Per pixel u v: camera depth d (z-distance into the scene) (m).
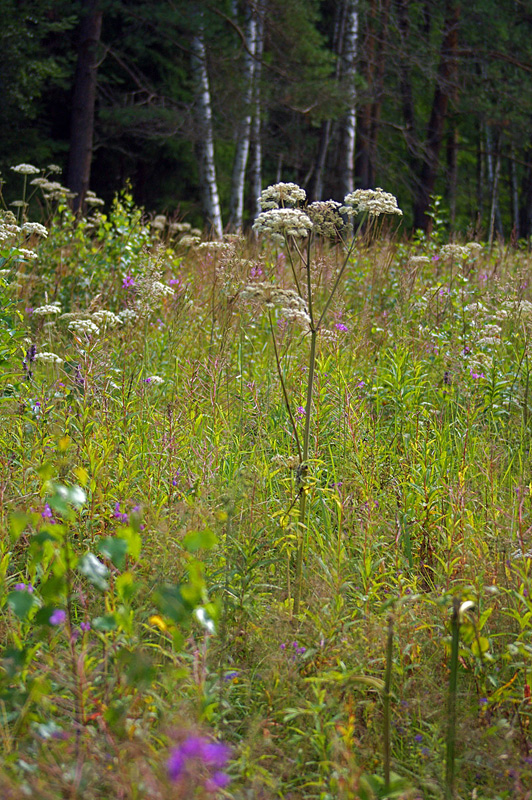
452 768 2.18
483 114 21.03
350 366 5.21
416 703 2.57
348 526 3.62
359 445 4.08
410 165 26.75
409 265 6.89
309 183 27.55
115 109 17.92
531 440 4.55
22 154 19.48
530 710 2.57
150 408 4.43
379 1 20.84
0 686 2.10
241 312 5.30
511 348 6.03
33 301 6.88
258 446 4.21
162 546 2.88
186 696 2.33
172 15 16.78
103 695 2.17
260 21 18.28
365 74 21.06
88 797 1.87
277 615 2.83
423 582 3.40
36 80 17.80
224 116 17.84
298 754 2.29
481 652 2.45
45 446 3.67
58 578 2.00
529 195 29.91
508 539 3.17
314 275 6.52
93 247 7.66
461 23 20.98
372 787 2.02
